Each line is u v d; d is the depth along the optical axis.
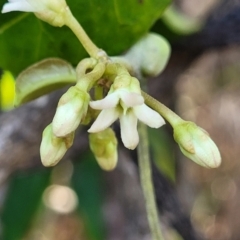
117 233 0.19
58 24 0.08
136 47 0.10
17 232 0.18
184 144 0.08
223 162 0.32
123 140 0.07
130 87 0.07
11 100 0.15
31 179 0.18
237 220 0.33
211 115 0.31
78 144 0.15
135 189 0.19
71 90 0.07
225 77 0.29
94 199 0.19
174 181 0.16
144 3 0.09
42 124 0.12
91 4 0.09
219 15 0.12
